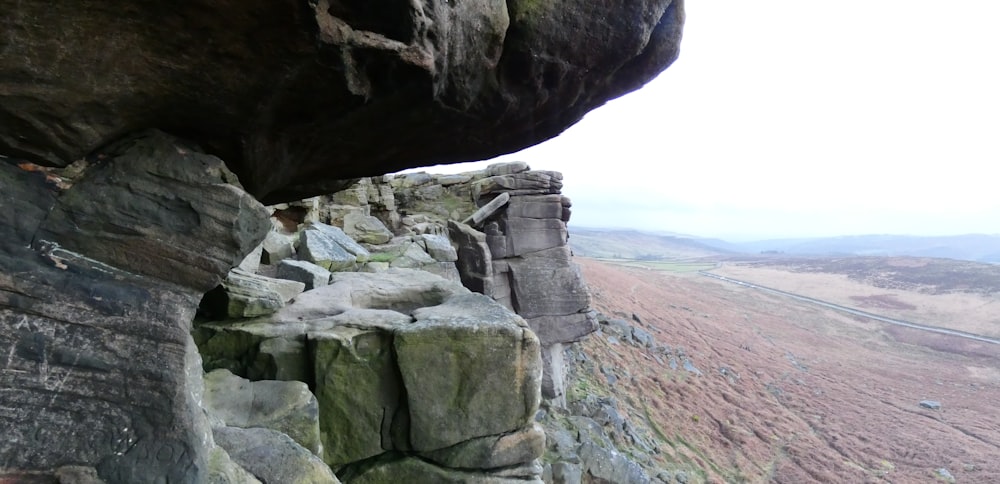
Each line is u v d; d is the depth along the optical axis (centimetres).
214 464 444
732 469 2416
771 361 4881
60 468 379
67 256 384
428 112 516
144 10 329
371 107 473
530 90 554
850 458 2841
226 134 439
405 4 384
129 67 356
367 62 416
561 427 2062
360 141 547
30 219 371
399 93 462
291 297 870
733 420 3006
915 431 3428
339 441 707
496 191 2570
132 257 404
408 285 967
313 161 577
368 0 385
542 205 2559
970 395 4603
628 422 2461
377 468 704
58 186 381
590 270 6944
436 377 696
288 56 380
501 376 710
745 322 7050
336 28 374
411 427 698
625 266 12888
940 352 6700
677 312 6178
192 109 406
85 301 388
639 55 584
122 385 400
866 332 7706
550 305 2505
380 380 714
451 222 2383
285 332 734
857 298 10675
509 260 2523
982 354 6462
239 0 334
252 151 471
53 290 377
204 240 420
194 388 448
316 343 706
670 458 2306
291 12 347
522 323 741
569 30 517
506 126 600
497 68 526
